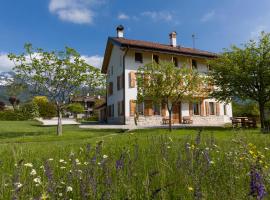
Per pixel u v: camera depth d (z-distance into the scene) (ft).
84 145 27.14
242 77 71.61
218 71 76.54
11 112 161.17
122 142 28.17
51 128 90.48
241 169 12.49
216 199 9.26
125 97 97.45
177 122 103.35
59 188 10.05
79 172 11.05
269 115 104.06
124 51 99.76
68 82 63.57
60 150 22.91
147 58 102.83
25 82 64.23
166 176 11.51
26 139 49.11
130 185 10.06
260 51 72.64
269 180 9.69
